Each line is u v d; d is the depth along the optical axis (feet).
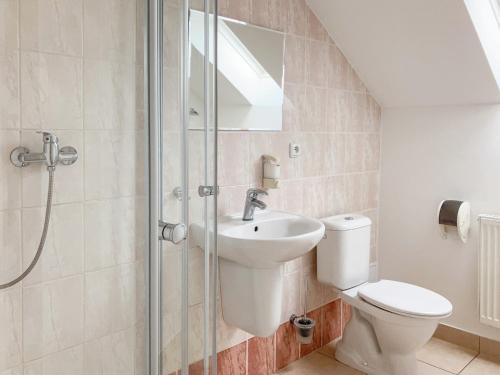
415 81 9.38
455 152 9.54
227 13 7.23
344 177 9.77
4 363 3.89
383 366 8.28
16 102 3.69
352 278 8.85
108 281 4.11
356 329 8.75
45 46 3.75
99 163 4.02
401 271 10.55
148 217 4.06
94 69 3.94
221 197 7.41
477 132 9.20
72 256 4.03
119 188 4.06
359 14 8.47
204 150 4.74
